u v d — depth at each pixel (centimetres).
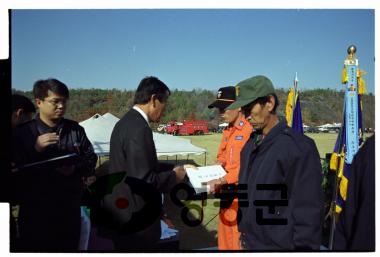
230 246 207
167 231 220
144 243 192
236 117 212
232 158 207
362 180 160
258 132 170
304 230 145
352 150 208
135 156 173
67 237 215
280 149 151
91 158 219
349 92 211
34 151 208
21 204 211
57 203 212
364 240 163
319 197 146
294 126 224
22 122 207
